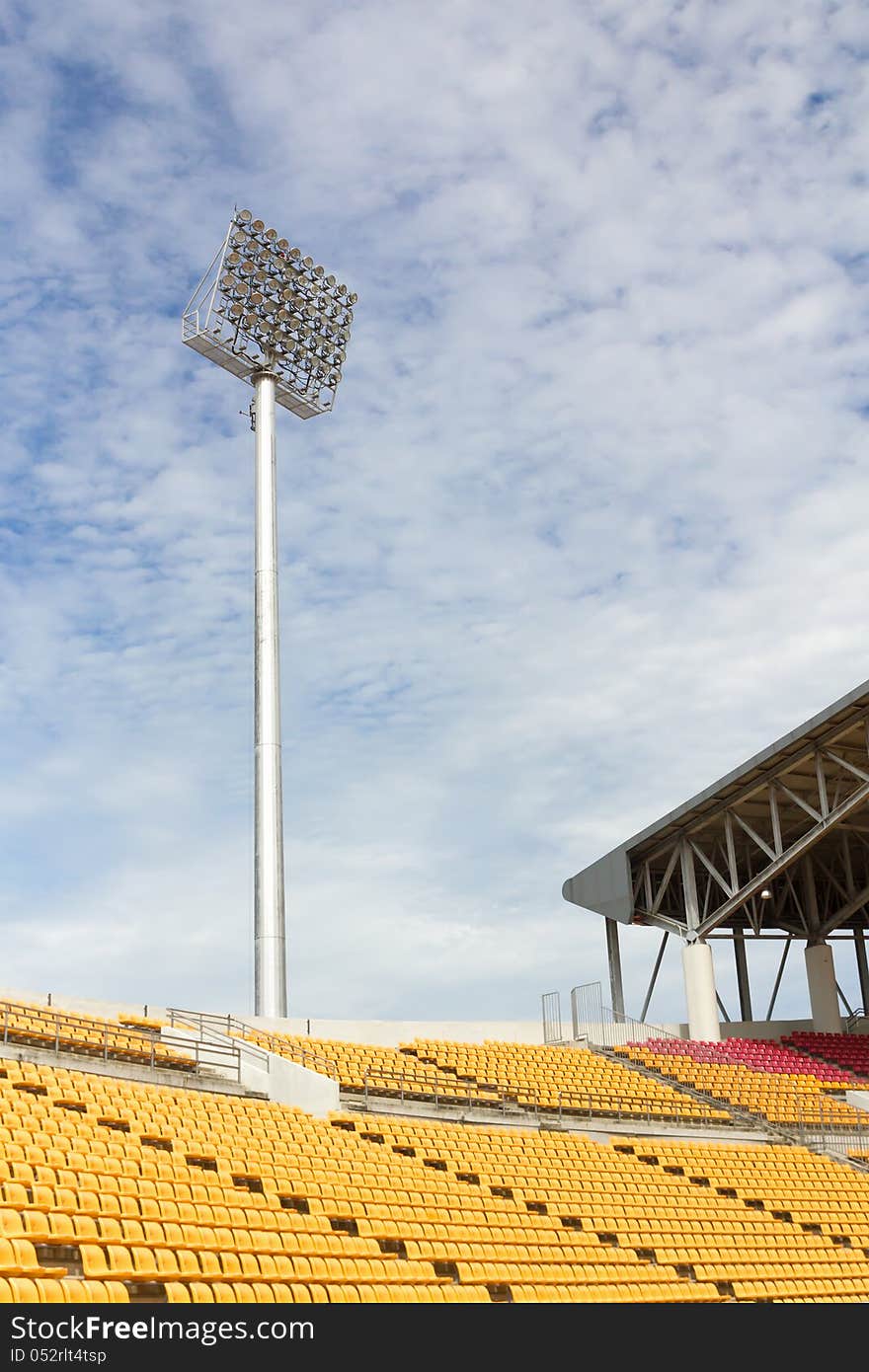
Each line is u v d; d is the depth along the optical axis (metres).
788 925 47.03
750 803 41.12
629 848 41.94
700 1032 39.91
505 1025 38.22
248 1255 15.98
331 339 44.44
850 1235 25.84
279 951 35.75
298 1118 23.30
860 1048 42.81
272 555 39.81
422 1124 25.97
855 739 38.22
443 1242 19.20
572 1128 30.11
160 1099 21.48
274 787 37.28
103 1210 15.49
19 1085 19.56
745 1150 30.39
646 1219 23.52
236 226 41.38
